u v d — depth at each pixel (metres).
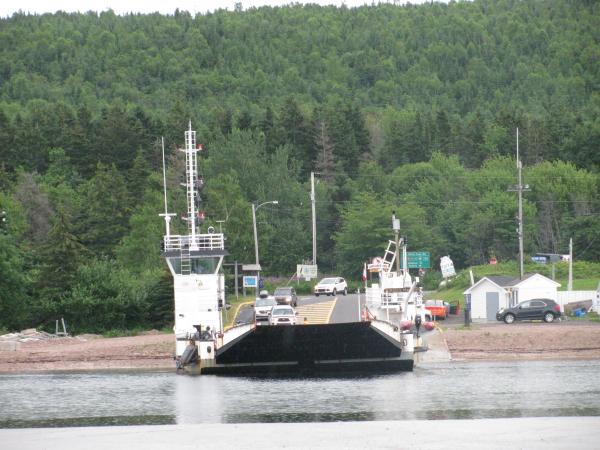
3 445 93.94
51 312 189.75
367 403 111.56
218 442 93.25
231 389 125.19
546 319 174.38
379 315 159.12
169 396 120.38
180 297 145.00
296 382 130.88
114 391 125.44
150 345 157.88
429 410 106.25
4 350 163.12
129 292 191.88
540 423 98.06
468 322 169.88
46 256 195.75
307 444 91.56
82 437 96.62
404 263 167.88
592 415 101.50
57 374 146.00
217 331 143.38
